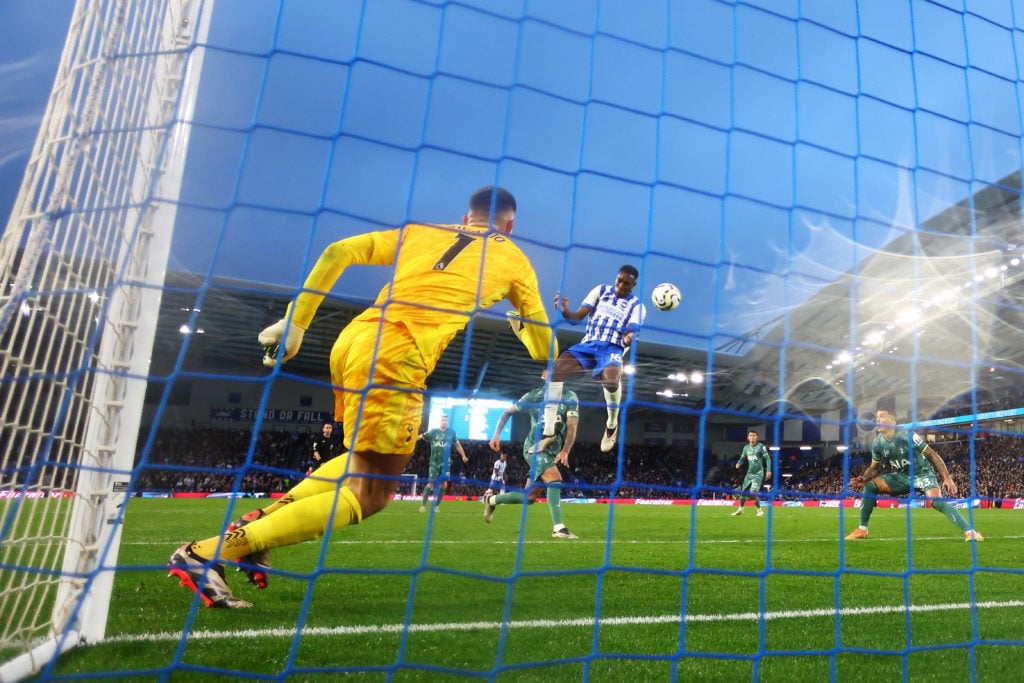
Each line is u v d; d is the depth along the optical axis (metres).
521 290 3.10
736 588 4.15
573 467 33.75
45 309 2.29
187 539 6.04
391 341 2.81
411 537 6.92
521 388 29.98
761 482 13.63
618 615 3.31
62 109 2.12
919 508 18.69
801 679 2.44
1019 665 2.72
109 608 3.13
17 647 2.29
